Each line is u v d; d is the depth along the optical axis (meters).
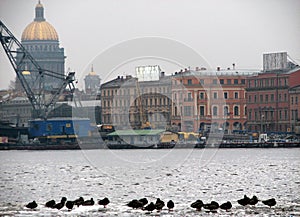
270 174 79.19
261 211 44.69
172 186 63.22
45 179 75.81
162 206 44.88
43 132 156.12
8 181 74.06
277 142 155.62
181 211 44.62
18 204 50.19
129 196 55.50
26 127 158.38
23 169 96.62
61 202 46.03
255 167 92.75
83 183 68.38
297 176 75.62
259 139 159.75
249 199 46.50
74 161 115.44
